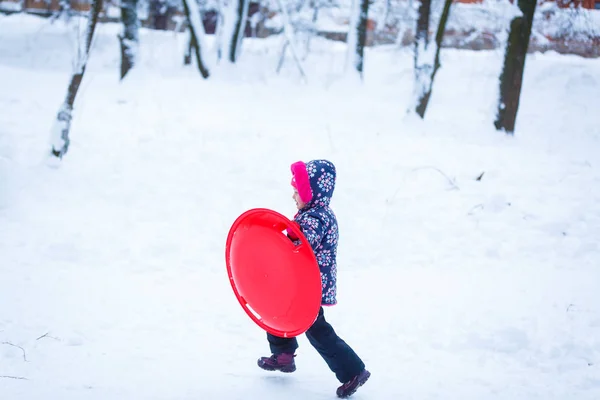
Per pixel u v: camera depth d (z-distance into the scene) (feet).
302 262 12.85
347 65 56.29
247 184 31.60
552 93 61.05
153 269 22.59
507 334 17.51
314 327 13.43
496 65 69.97
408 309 19.66
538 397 14.05
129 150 35.29
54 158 31.94
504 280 22.59
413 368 15.64
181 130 39.63
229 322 18.21
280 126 42.55
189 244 25.09
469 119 51.16
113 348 15.87
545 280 22.61
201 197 29.73
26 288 19.70
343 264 24.34
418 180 32.83
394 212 29.07
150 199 29.30
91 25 32.24
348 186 31.89
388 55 75.05
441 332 17.92
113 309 18.60
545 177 33.53
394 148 38.37
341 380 13.55
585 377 15.17
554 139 45.29
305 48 75.97
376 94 58.95
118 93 49.93
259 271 13.47
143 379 14.07
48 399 12.61
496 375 15.38
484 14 67.31
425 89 47.52
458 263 24.67
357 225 27.84
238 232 13.92
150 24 86.58
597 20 65.57
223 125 41.47
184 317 18.38
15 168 29.91
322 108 49.70
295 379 14.64
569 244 26.30
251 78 58.39
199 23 55.72
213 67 56.44
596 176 34.12
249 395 13.48
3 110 42.09
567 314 19.26
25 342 15.72
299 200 13.33
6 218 26.03
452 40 79.41
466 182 32.55
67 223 26.12
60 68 67.56
